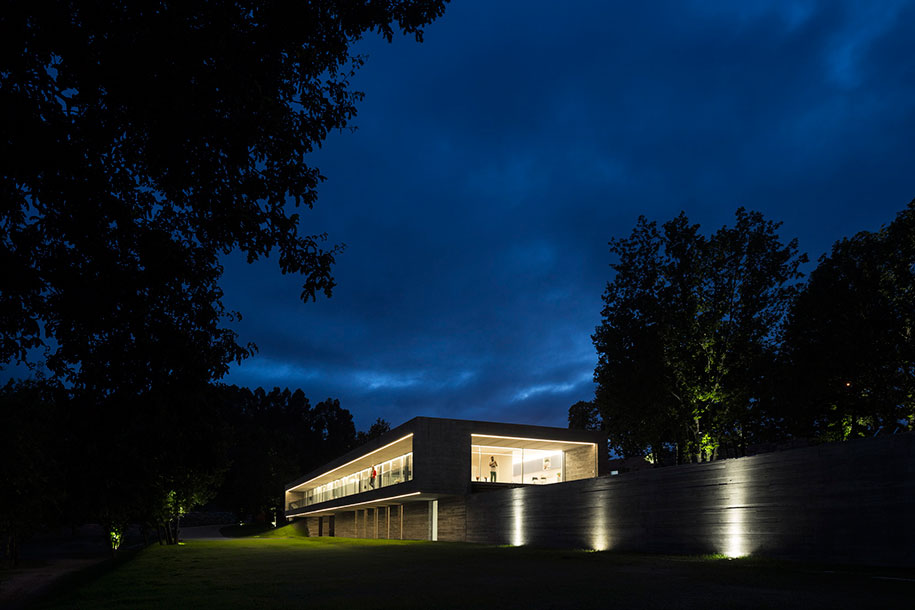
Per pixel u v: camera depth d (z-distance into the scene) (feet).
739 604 34.55
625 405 107.04
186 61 23.56
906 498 49.70
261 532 278.05
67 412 28.32
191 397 29.37
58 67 22.86
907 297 89.45
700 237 106.11
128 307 26.58
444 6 28.48
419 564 76.59
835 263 97.81
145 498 126.31
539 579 53.11
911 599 34.14
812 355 96.94
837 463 56.08
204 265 29.58
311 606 41.06
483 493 128.16
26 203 23.52
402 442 149.59
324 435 496.23
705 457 108.88
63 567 154.51
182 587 60.34
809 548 58.03
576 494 98.37
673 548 76.59
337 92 29.25
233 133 24.86
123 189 25.55
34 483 99.40
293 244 28.22
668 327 102.73
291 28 25.63
